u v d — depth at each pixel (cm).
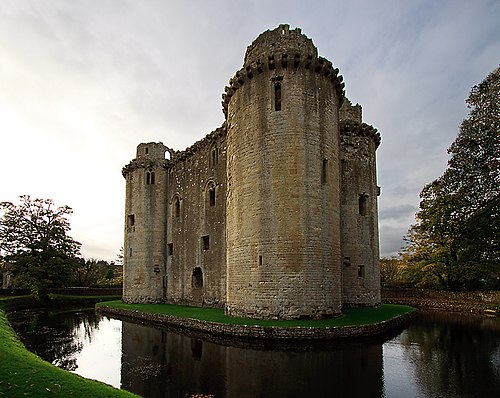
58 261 4234
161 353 1611
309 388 1087
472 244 1889
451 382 1132
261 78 2169
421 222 3766
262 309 1958
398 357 1438
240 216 2147
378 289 3025
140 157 3953
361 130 3111
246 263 2066
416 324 2327
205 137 3247
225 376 1223
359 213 3025
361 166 3077
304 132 2067
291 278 1931
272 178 2050
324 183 2086
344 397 1011
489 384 1112
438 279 3919
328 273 2005
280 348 1584
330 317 1969
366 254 2961
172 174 3847
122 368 1384
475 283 3772
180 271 3516
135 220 3847
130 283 3791
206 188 3225
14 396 781
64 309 3850
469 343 1716
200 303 3184
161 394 1070
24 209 4334
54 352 1719
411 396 1015
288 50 2123
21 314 3366
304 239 1962
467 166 1841
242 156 2191
